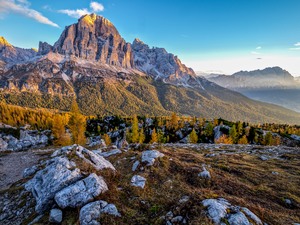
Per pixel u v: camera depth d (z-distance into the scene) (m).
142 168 20.50
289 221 11.87
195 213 11.23
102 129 137.75
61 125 61.78
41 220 13.18
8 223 14.84
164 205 13.77
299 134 94.38
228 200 12.95
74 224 12.00
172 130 114.75
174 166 21.12
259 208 12.68
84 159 18.66
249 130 86.94
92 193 14.20
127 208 13.48
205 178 18.31
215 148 40.44
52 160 20.23
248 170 22.59
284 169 23.84
